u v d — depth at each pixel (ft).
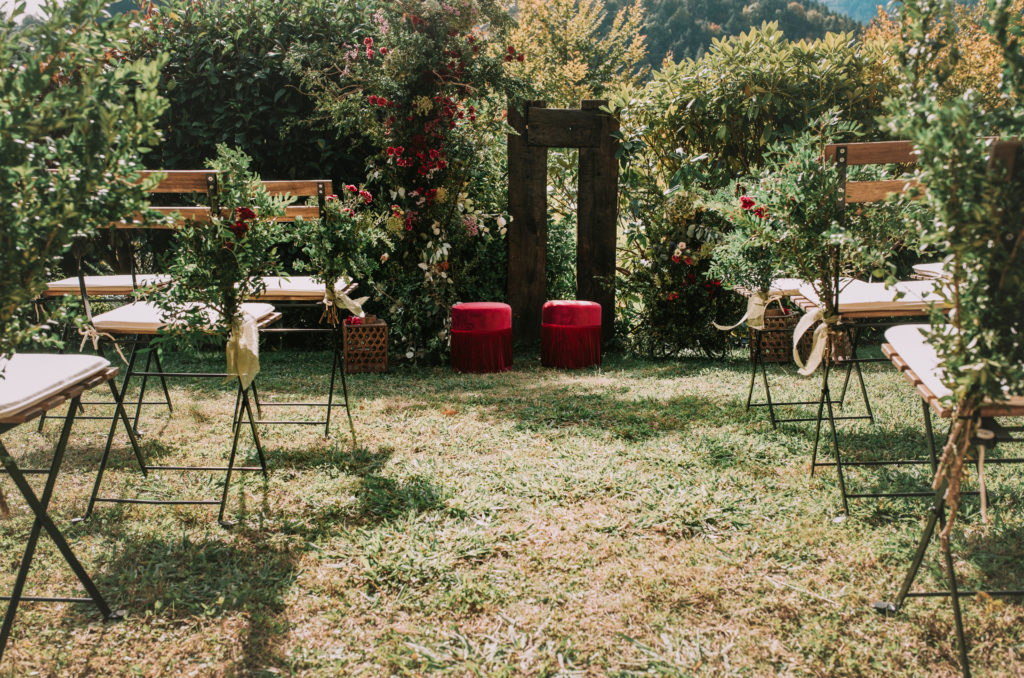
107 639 6.51
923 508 8.88
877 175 9.36
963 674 5.82
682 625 6.66
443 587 7.30
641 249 18.58
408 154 17.08
